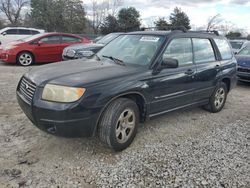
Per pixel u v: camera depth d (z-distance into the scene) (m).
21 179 3.21
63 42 12.58
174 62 4.26
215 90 5.69
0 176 3.25
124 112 3.88
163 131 4.73
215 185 3.21
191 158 3.80
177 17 34.47
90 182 3.21
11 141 4.13
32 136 4.31
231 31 31.00
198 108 6.15
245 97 7.62
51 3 45.22
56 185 3.13
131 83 3.89
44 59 12.16
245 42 15.72
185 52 4.94
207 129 4.94
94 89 3.52
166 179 3.29
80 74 3.76
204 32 5.64
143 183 3.21
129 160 3.71
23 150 3.88
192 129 4.90
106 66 4.20
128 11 40.72
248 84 9.69
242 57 9.20
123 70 4.05
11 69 10.57
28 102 3.63
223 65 5.80
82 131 3.53
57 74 3.76
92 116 3.52
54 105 3.38
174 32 4.83
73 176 3.31
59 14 44.97
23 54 11.73
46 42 12.16
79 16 45.59
